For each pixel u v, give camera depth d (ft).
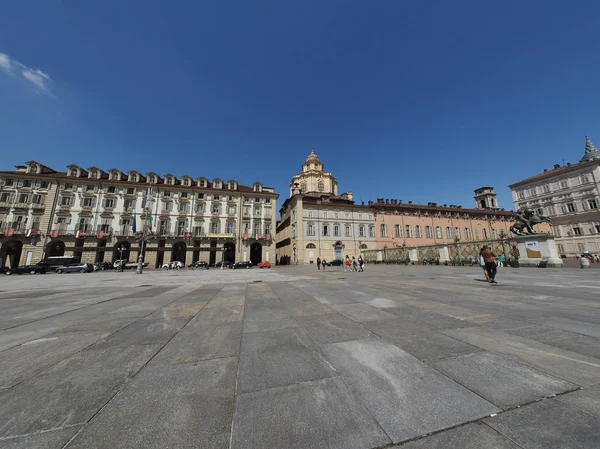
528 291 25.36
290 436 5.89
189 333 14.07
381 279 44.39
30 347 12.01
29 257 121.19
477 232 181.16
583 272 45.39
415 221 166.40
